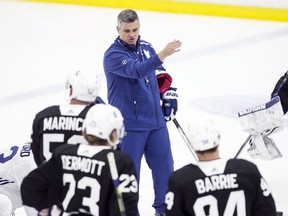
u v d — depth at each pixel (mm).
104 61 13367
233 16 34250
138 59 13422
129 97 13297
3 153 12719
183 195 8539
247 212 8570
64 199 9008
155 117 13547
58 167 9117
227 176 8547
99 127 8969
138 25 13102
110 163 8672
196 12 34844
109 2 35500
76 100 10336
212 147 8664
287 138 19328
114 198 8773
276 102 13828
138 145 13500
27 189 9305
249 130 14008
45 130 10281
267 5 33688
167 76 13977
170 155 13961
